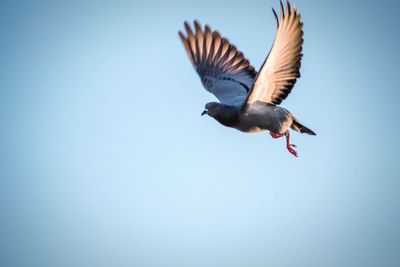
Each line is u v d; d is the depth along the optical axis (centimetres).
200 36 1535
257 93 1359
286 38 1289
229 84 1512
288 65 1330
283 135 1439
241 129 1411
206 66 1548
